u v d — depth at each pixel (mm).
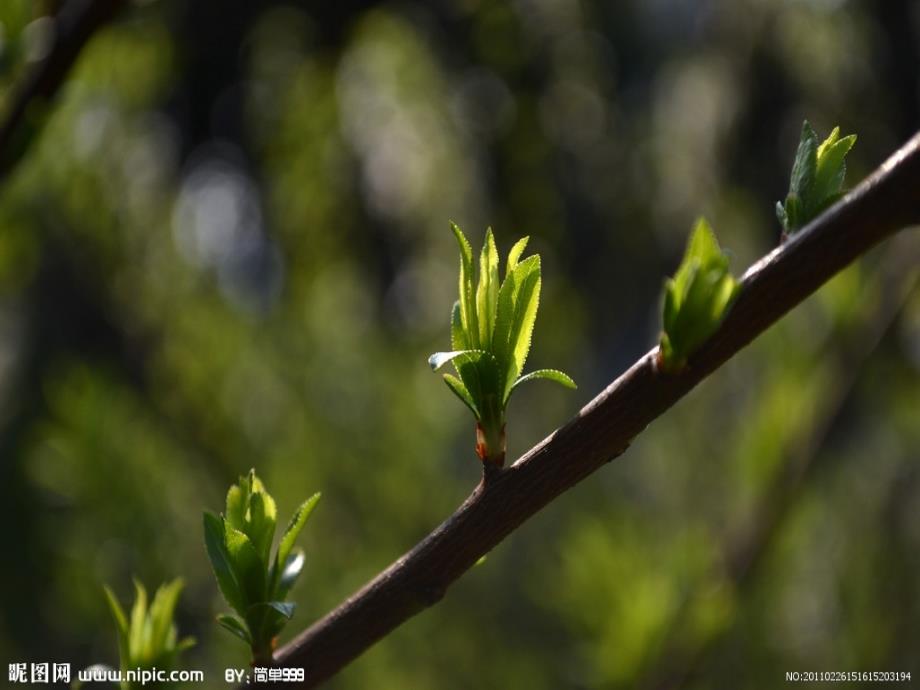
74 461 737
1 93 511
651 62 1377
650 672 659
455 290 1281
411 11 1278
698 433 836
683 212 1307
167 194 1042
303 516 424
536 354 1064
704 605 663
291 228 1262
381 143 1345
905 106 1197
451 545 410
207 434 831
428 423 928
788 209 409
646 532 790
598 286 1271
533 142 1279
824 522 829
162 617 461
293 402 882
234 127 1294
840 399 682
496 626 841
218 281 972
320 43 1284
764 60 1275
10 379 1333
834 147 411
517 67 1271
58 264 927
